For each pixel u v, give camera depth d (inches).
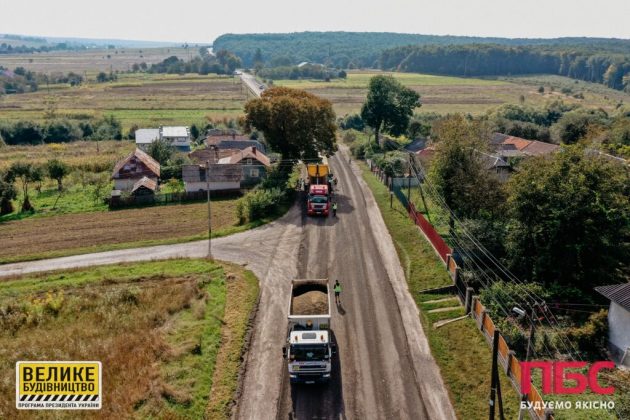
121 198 2370.8
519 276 1470.2
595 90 7504.9
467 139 1769.2
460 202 1752.0
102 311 1286.9
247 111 2554.1
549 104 5206.7
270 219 2041.1
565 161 1451.8
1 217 2255.2
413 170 2459.4
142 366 1043.3
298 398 974.4
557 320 1242.6
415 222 1926.7
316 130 2559.1
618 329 1117.7
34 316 1277.1
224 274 1521.9
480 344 1119.0
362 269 1545.3
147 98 7111.2
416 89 7568.9
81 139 4815.5
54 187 2810.0
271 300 1353.3
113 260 1694.1
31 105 6432.1
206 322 1227.2
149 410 918.4
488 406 936.3
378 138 3828.7
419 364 1073.5
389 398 970.7
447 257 1483.8
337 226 1945.1
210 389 995.3
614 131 2726.4
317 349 973.2
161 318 1256.2
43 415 909.8
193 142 4333.2
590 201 1369.3
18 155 3868.1
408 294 1384.1
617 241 1429.6
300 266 1574.8
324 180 2327.8
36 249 1828.2
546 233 1421.0
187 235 1929.1
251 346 1143.0
